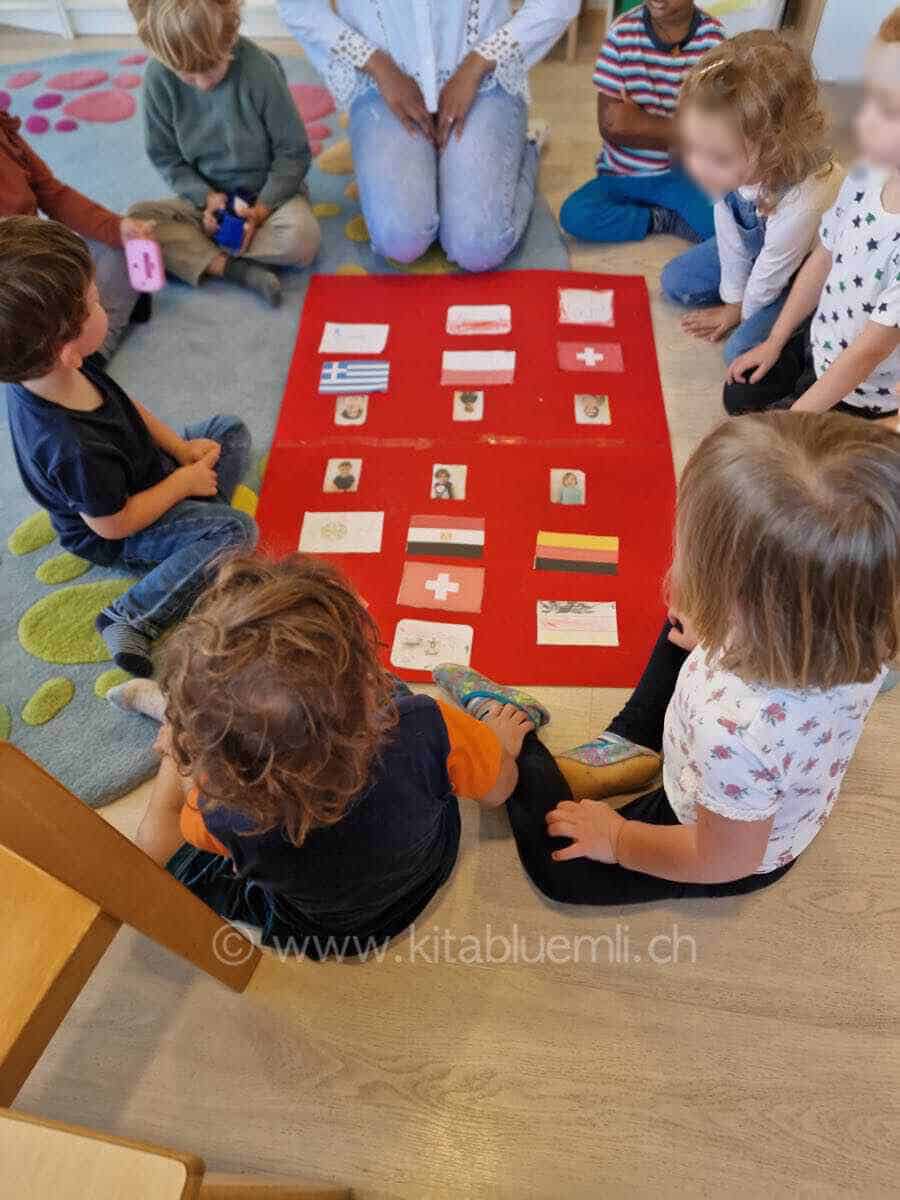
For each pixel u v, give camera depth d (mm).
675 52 1888
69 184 2367
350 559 1596
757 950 1183
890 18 1203
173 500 1478
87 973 792
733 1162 1043
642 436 1753
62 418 1297
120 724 1429
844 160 1498
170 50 1753
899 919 1198
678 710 1023
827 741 872
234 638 741
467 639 1489
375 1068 1123
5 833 706
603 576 1556
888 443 693
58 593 1592
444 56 1966
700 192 2016
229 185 2098
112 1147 593
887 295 1337
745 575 721
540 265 2109
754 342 1785
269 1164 1066
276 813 800
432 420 1801
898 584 704
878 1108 1071
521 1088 1100
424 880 1192
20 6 2805
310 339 1972
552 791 1230
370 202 2049
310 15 1988
